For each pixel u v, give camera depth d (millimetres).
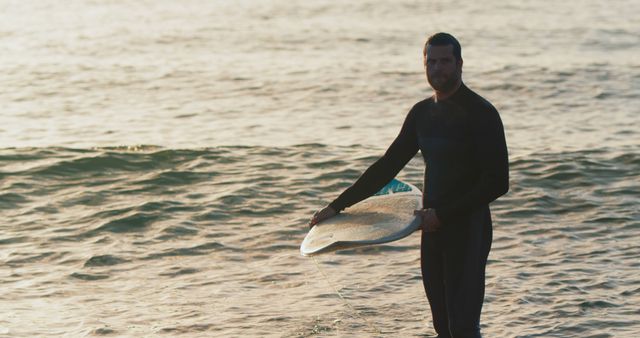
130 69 65375
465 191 14820
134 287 21750
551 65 65125
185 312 19953
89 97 54594
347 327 19000
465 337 14859
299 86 57938
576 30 87938
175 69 65250
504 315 19609
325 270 22891
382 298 20812
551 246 24859
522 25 92688
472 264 14836
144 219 27750
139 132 44219
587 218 27734
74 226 27125
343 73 62906
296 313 19844
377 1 115750
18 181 32219
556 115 48312
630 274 22281
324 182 33188
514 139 41531
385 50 75812
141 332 18734
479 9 108000
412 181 32750
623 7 108250
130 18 99500
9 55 72625
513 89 56688
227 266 23453
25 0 113812
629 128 44031
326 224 15570
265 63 68188
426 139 14992
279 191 31672
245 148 38062
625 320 19234
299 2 114875
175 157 35906
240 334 18609
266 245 25359
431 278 15258
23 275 22578
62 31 88125
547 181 32344
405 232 14328
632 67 63969
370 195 15812
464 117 14547
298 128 45219
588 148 37906
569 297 20641
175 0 116625
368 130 44812
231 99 53875
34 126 45844
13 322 19219
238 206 29547
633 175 33188
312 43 79875
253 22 95625
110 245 25188
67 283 22016
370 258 23797
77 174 33531
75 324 19172
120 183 32438
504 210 28609
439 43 14484
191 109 50719
